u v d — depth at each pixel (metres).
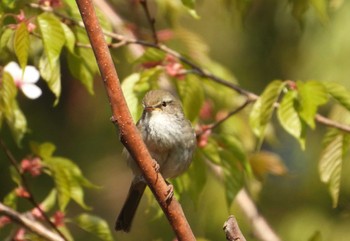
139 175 9.99
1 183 16.59
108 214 18.47
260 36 18.56
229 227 7.20
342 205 18.36
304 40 18.14
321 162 10.25
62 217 10.03
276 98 9.72
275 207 18.78
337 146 10.20
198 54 12.15
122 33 11.79
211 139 10.27
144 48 11.62
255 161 11.65
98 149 18.55
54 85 9.49
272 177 18.92
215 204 15.98
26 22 9.08
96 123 18.55
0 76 9.98
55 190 10.43
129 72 13.95
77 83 18.36
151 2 14.80
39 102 18.34
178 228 7.50
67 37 9.23
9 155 9.82
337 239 18.23
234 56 18.88
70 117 18.48
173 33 12.02
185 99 10.33
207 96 12.09
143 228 18.16
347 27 17.72
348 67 17.72
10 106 9.71
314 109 9.43
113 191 18.55
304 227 18.47
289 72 18.50
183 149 10.18
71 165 9.95
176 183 10.36
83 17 7.07
